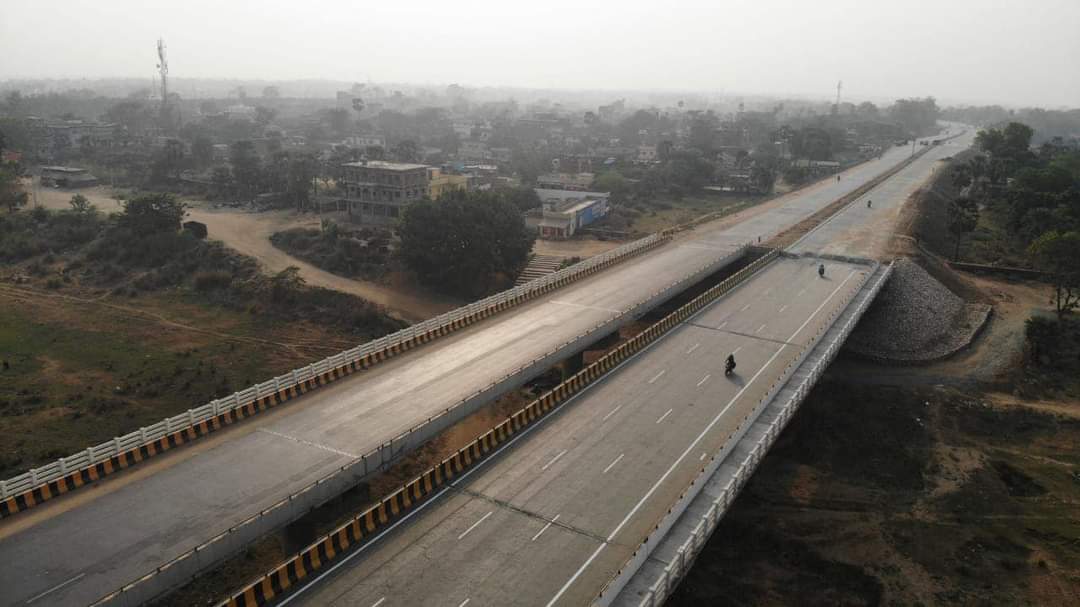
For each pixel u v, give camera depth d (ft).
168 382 187.21
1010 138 523.70
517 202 400.88
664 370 165.37
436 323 179.11
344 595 88.07
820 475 160.25
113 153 584.81
